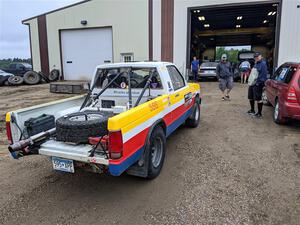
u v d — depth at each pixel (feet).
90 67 64.95
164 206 10.02
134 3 57.62
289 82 19.58
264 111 26.48
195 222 9.04
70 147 10.07
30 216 9.59
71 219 9.37
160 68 14.42
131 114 9.84
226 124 21.63
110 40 61.87
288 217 9.24
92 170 10.12
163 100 13.08
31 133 11.39
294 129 19.94
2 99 37.11
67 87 41.47
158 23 56.54
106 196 10.84
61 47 66.23
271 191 10.96
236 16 66.90
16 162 14.55
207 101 32.73
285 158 14.38
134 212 9.70
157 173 12.28
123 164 9.40
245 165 13.53
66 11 63.52
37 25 66.85
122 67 15.16
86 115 10.96
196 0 52.95
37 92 43.91
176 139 17.85
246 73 53.11
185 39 55.06
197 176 12.36
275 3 47.83
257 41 97.40
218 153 15.23
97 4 60.75
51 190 11.42
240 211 9.61
